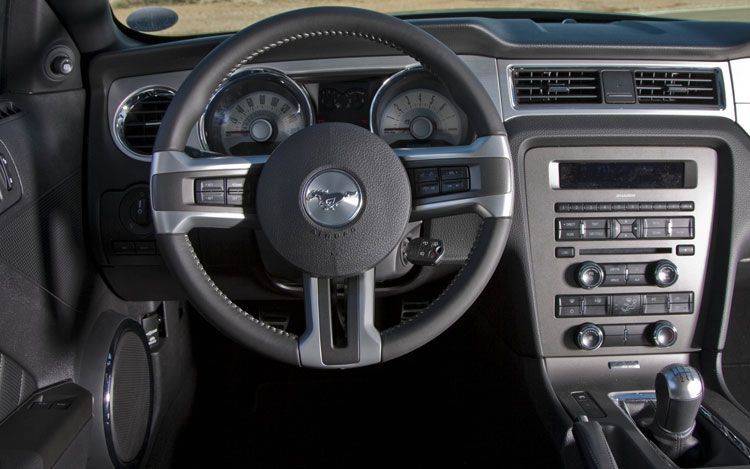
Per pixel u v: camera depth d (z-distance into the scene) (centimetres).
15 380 132
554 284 166
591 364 171
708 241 166
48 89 153
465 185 123
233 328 122
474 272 123
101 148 165
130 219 165
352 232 118
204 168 121
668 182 165
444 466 202
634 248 165
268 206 119
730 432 151
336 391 233
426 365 239
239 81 156
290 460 205
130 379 171
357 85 164
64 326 151
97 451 155
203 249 166
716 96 167
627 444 149
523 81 165
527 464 176
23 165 138
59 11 147
